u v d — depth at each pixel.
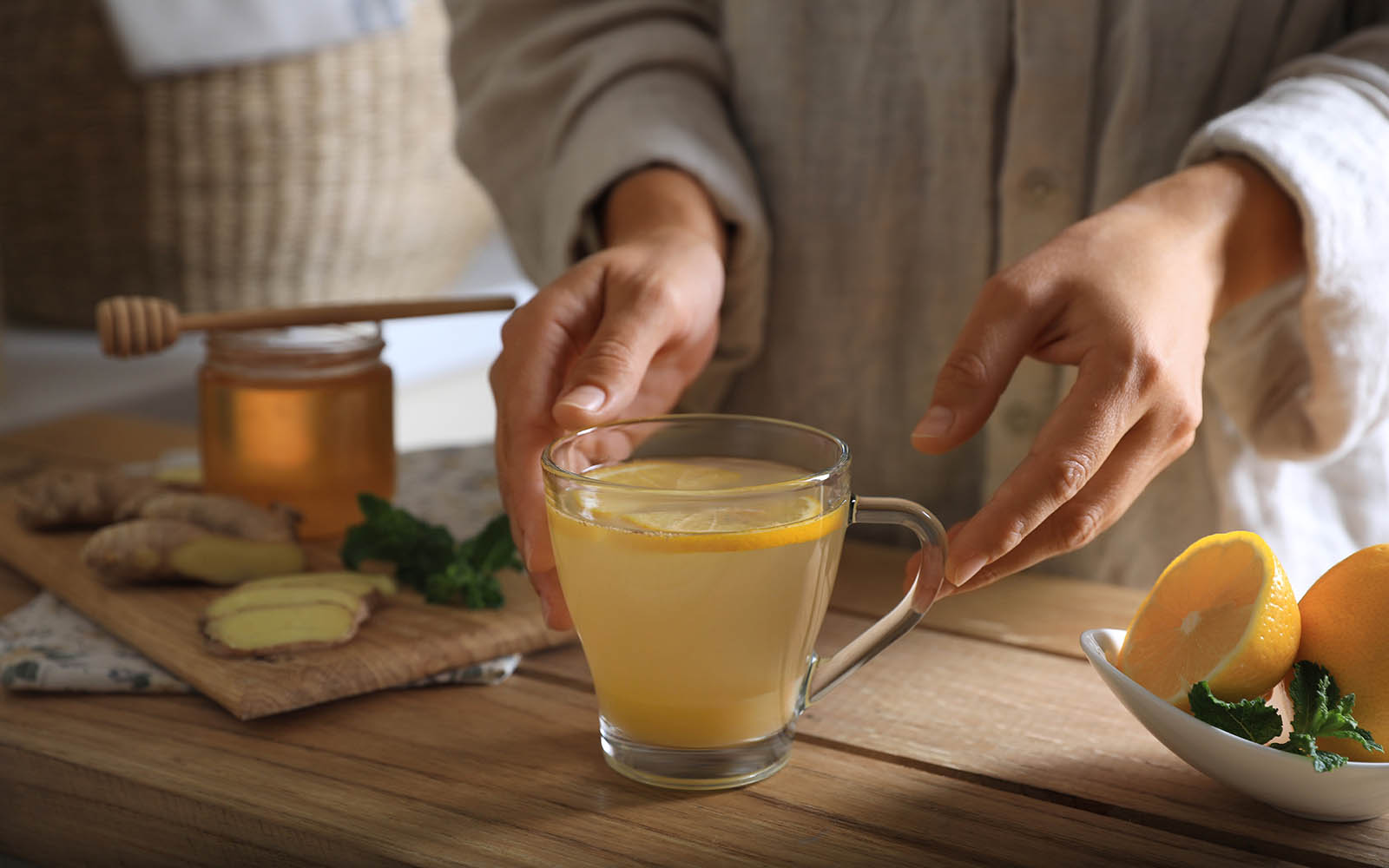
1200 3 0.88
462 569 0.80
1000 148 0.92
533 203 0.96
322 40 1.35
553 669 0.78
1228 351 0.86
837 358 0.97
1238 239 0.77
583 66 0.95
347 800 0.69
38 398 1.33
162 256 1.42
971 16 0.90
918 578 0.70
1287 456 0.86
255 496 0.88
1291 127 0.79
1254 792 0.68
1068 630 0.81
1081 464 0.68
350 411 0.88
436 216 1.58
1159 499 0.92
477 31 1.00
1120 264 0.72
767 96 0.94
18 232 1.47
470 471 0.97
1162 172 0.89
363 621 0.78
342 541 0.88
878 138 0.93
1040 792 0.70
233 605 0.78
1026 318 0.70
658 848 0.67
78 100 1.35
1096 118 0.90
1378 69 0.82
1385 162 0.79
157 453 1.04
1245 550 0.69
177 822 0.70
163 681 0.76
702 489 0.69
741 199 0.89
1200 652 0.69
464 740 0.73
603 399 0.70
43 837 0.72
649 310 0.74
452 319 1.73
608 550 0.67
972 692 0.76
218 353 0.88
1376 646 0.67
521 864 0.66
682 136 0.89
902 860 0.67
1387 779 0.66
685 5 0.97
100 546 0.80
